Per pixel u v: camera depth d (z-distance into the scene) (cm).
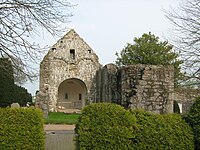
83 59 4050
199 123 1012
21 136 927
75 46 4059
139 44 4666
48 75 3888
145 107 1658
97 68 4056
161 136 973
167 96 1680
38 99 3089
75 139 980
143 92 1667
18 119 937
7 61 1304
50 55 3941
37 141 939
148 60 4447
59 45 4025
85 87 4059
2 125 924
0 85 3069
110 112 962
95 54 4084
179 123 1011
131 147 953
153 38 4669
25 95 4050
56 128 1859
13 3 1220
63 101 4641
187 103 2177
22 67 1302
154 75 1683
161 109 1666
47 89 3859
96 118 956
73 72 4009
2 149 911
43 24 1365
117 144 940
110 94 2864
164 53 4475
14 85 3231
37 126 948
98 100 3862
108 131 943
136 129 966
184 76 1762
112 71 2983
